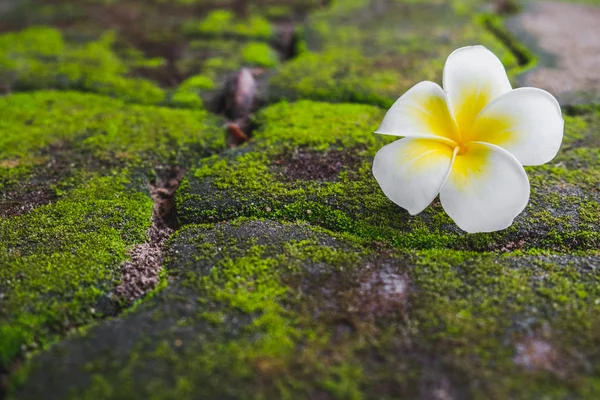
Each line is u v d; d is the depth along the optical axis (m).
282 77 0.50
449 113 0.35
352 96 0.47
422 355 0.32
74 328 0.33
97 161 0.42
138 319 0.33
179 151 0.43
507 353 0.32
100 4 0.66
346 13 0.63
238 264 0.35
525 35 0.56
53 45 0.54
